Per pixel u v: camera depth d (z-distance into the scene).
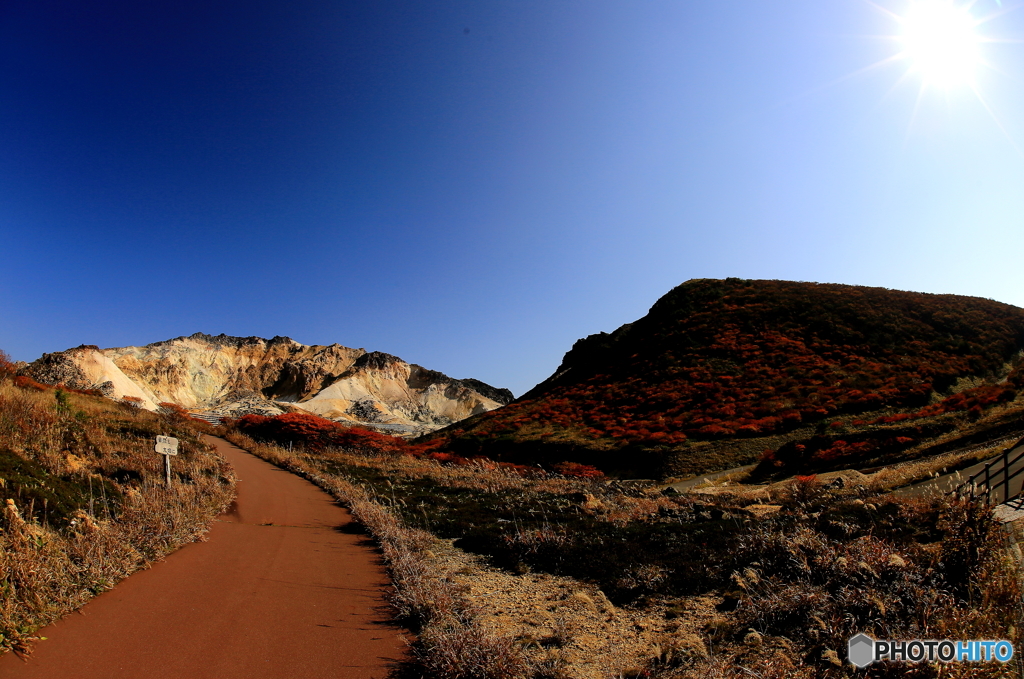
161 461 12.85
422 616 5.93
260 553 8.41
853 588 5.71
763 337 47.75
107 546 6.67
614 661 5.27
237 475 17.17
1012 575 5.17
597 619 6.37
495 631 5.57
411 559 8.05
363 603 6.48
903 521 8.48
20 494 6.60
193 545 8.48
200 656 4.70
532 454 38.53
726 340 49.12
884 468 21.34
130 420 22.34
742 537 8.39
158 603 5.89
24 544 5.53
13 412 10.47
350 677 4.55
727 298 58.25
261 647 4.99
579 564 8.45
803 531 7.84
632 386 47.47
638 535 10.09
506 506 14.29
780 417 33.81
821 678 4.40
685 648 5.19
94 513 7.61
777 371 41.69
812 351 43.66
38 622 4.96
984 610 4.57
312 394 182.62
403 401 184.75
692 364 47.03
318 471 20.02
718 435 33.38
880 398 33.59
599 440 37.59
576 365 65.88
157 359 170.88
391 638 5.50
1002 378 35.91
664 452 32.69
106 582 6.17
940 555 5.93
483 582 7.82
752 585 6.54
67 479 8.60
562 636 5.66
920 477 15.86
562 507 14.09
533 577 8.10
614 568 8.11
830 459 25.42
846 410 33.25
